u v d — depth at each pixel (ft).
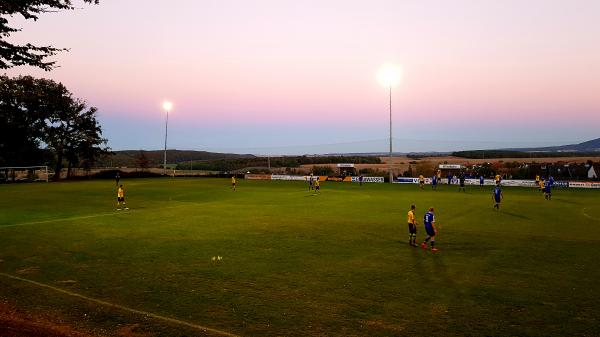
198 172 317.42
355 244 62.23
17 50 31.32
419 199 127.75
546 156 530.68
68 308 35.96
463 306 36.32
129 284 42.83
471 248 59.52
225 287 41.86
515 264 50.39
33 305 36.52
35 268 48.93
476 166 255.91
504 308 35.78
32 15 31.63
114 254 55.77
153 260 52.54
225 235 69.10
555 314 34.35
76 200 124.57
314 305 36.83
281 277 45.24
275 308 36.14
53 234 70.18
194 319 33.76
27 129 235.81
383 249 58.90
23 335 26.89
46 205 111.65
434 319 33.55
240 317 34.17
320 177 236.02
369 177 223.92
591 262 51.11
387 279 44.50
